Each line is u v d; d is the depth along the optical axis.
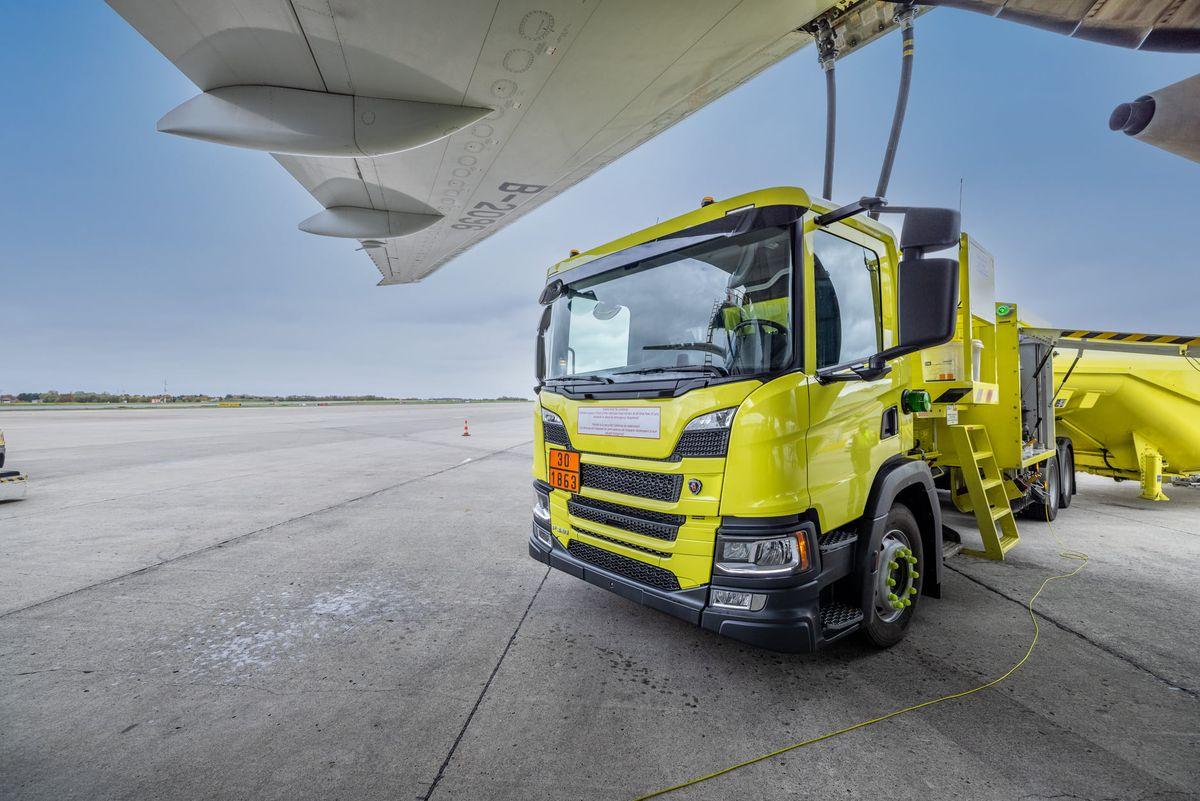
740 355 2.33
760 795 1.74
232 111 6.10
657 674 2.57
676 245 2.62
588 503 2.89
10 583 3.89
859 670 2.58
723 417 2.25
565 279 3.32
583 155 8.87
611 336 2.91
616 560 2.71
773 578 2.14
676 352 2.57
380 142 6.48
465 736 2.08
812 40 5.64
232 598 3.62
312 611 3.40
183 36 5.28
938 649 2.79
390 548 4.86
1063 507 6.20
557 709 2.27
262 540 5.11
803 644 2.16
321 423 25.17
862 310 2.74
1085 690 2.39
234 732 2.11
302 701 2.34
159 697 2.38
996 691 2.38
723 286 2.44
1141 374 6.17
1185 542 4.83
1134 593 3.57
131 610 3.40
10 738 2.07
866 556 2.58
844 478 2.47
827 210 2.47
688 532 2.33
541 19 5.27
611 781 1.81
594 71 6.25
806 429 2.23
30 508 6.53
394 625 3.18
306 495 7.42
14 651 2.84
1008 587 3.69
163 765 1.90
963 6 1.99
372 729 2.13
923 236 2.10
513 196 10.52
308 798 1.73
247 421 26.61
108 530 5.47
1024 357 5.34
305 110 6.18
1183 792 1.74
